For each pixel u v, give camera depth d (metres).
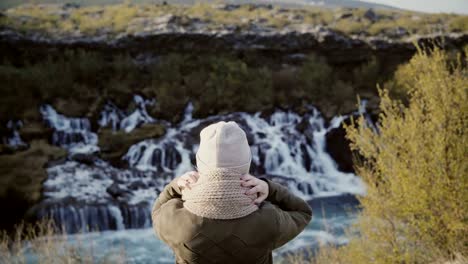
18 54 25.86
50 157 19.92
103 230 16.33
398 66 26.81
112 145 21.11
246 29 28.84
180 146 22.08
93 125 23.41
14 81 23.08
